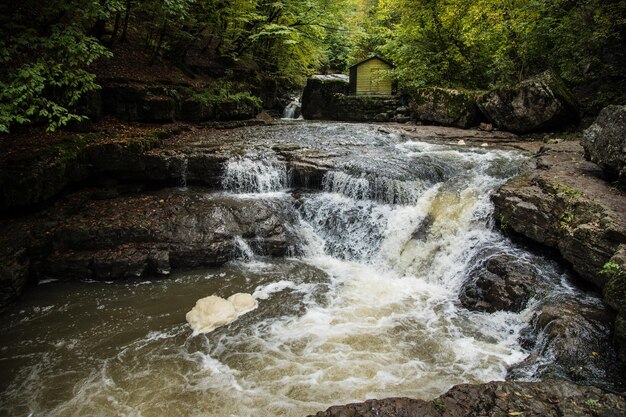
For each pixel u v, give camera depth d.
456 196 7.39
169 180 8.70
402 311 5.55
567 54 11.77
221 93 14.52
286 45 19.67
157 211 7.37
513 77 13.70
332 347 4.73
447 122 13.95
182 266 6.71
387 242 7.22
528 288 5.12
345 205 8.00
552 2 11.40
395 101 17.39
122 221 6.96
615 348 3.92
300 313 5.49
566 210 5.35
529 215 5.83
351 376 4.23
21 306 5.61
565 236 5.10
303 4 17.67
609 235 4.47
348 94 19.47
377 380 4.16
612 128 5.79
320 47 21.98
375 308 5.63
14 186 6.32
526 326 4.75
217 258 6.81
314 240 7.70
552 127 11.57
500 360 4.45
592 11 10.38
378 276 6.73
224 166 8.61
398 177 7.93
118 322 5.26
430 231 7.04
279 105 21.81
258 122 14.80
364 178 8.12
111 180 8.19
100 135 8.84
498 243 6.29
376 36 23.58
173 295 5.94
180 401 3.90
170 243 6.76
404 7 15.59
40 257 6.30
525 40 12.27
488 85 14.95
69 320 5.30
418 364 4.41
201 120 13.41
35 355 4.62
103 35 13.02
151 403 3.88
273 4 16.50
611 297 3.80
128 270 6.34
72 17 8.19
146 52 14.31
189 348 4.74
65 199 7.33
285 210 8.02
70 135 8.48
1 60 6.30
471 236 6.63
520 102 11.66
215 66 17.22
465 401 3.20
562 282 5.15
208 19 14.83
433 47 15.83
